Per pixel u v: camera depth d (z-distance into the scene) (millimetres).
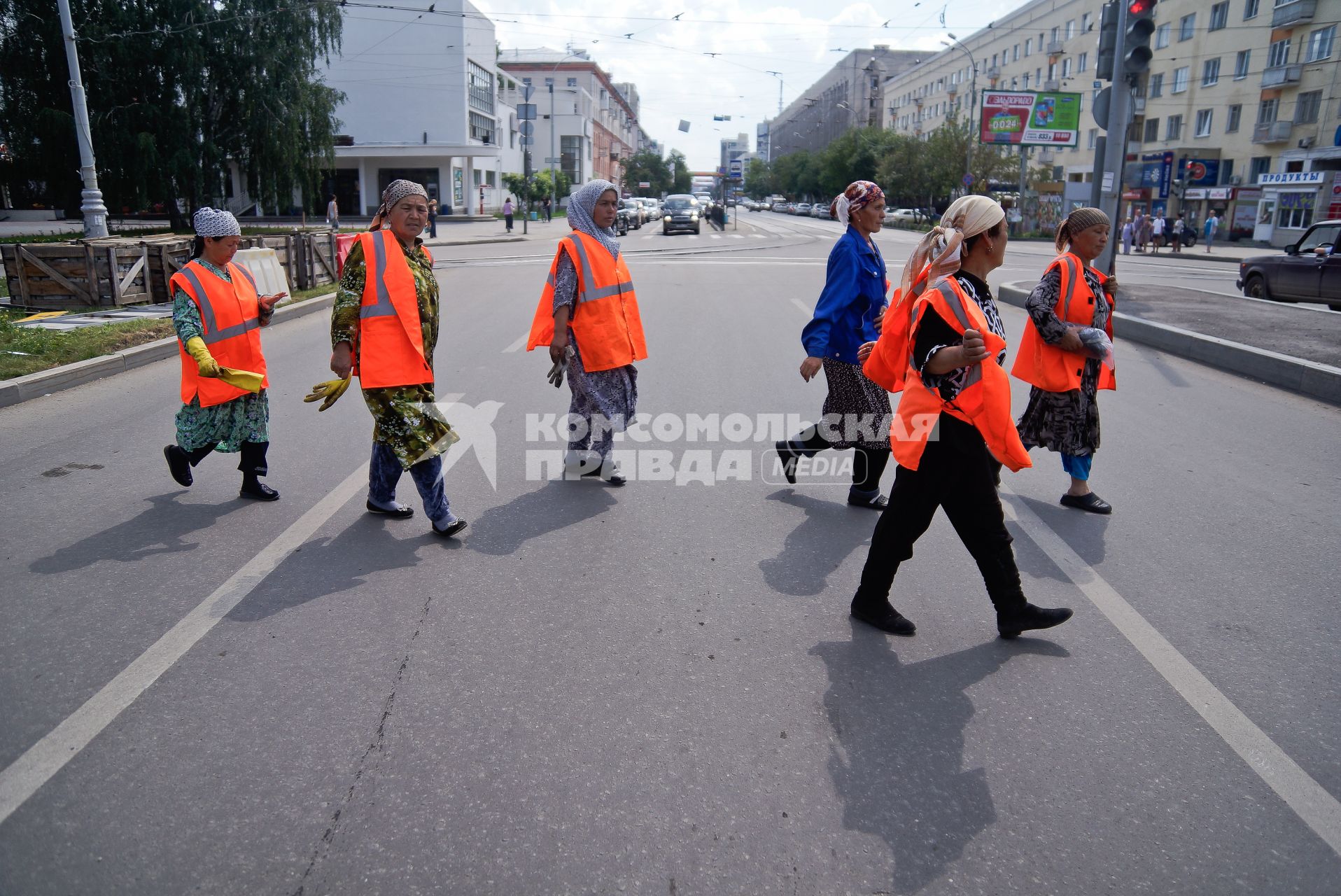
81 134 18578
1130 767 2844
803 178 96812
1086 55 57688
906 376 3547
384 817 2574
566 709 3127
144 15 27672
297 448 6270
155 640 3570
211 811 2594
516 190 55188
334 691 3223
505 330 11539
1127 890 2336
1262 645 3627
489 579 4184
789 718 3100
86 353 9008
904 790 2725
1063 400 4988
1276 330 10500
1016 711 3154
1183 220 40938
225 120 30391
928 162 58875
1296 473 5887
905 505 3551
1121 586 4180
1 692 3191
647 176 116375
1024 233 50812
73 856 2414
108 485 5469
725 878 2359
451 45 52750
